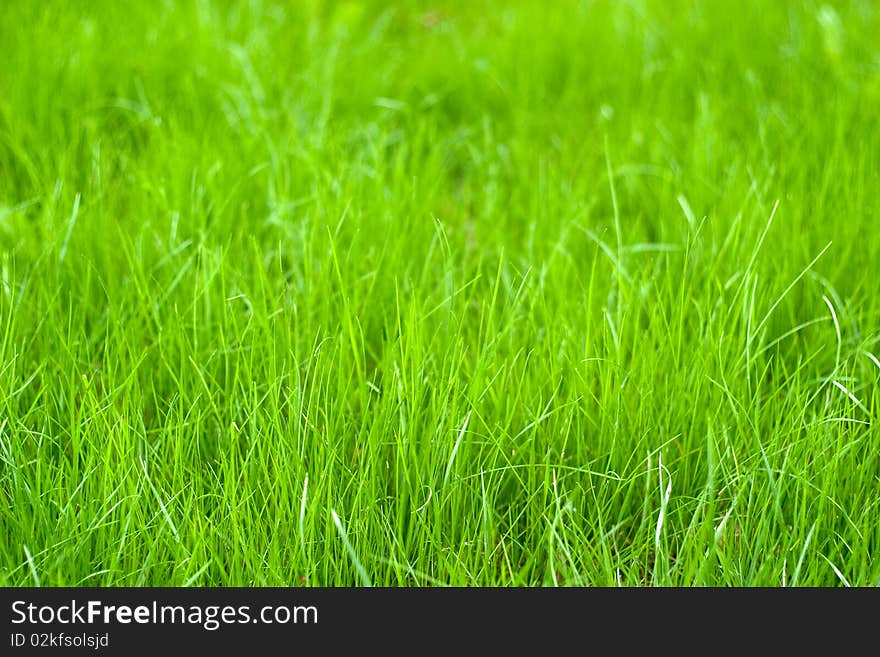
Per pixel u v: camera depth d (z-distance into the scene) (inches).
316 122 153.6
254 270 117.5
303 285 113.2
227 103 158.6
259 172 138.1
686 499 91.3
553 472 87.1
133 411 90.7
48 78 157.4
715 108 158.1
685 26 191.3
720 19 191.3
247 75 161.6
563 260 121.7
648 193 142.1
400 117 169.8
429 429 87.8
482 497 83.7
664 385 97.0
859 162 135.2
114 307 103.8
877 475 91.4
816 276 113.9
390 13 207.8
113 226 124.1
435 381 95.1
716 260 116.3
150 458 90.0
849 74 167.9
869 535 84.9
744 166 140.3
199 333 105.3
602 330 104.8
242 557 83.8
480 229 132.0
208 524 83.7
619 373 93.5
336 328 101.1
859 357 103.4
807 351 106.8
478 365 91.5
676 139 154.6
